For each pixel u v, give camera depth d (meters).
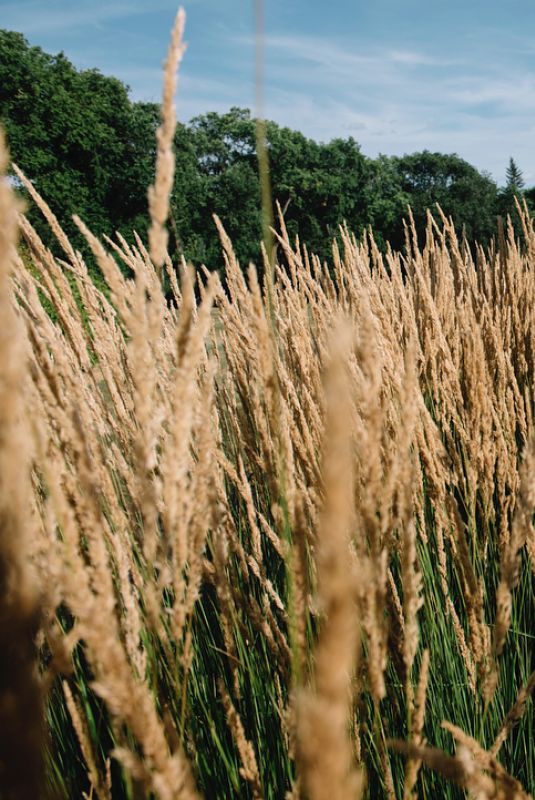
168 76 0.71
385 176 46.12
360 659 1.13
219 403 2.20
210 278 0.78
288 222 40.72
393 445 1.19
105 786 0.99
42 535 0.78
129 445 1.72
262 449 1.09
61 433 0.82
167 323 2.21
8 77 28.38
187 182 35.16
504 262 4.32
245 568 1.41
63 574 0.57
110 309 1.93
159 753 0.61
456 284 4.68
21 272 1.12
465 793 1.32
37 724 0.43
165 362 1.36
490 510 1.84
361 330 0.81
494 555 2.09
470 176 46.09
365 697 1.25
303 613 0.88
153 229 0.77
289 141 41.97
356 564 1.13
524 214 3.51
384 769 1.07
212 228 36.59
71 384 1.08
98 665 0.62
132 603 0.93
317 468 1.37
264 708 1.54
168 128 0.73
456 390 2.16
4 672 0.41
